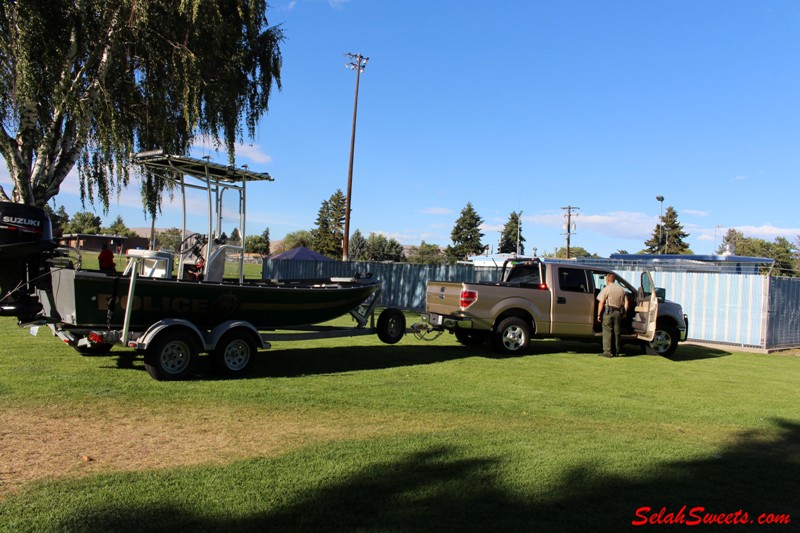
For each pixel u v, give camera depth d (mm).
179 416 5879
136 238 18297
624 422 6355
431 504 3830
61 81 13961
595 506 3918
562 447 5227
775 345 15703
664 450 5293
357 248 74250
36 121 14430
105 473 4223
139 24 14242
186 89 15156
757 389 8938
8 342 10305
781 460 5195
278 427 5602
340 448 4977
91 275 7473
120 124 14906
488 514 3705
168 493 3873
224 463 4523
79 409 5965
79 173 16094
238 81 17344
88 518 3443
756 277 15625
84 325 7656
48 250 8781
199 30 14703
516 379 8836
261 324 9477
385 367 9562
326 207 81000
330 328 10672
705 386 8984
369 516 3611
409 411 6434
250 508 3678
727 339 16109
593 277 12438
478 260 32750
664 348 12695
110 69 15078
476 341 12961
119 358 9141
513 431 5738
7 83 13336
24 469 4258
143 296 7930
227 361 8133
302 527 3430
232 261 9820
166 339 7547
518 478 4379
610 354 11891
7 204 8484
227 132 17406
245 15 16406
